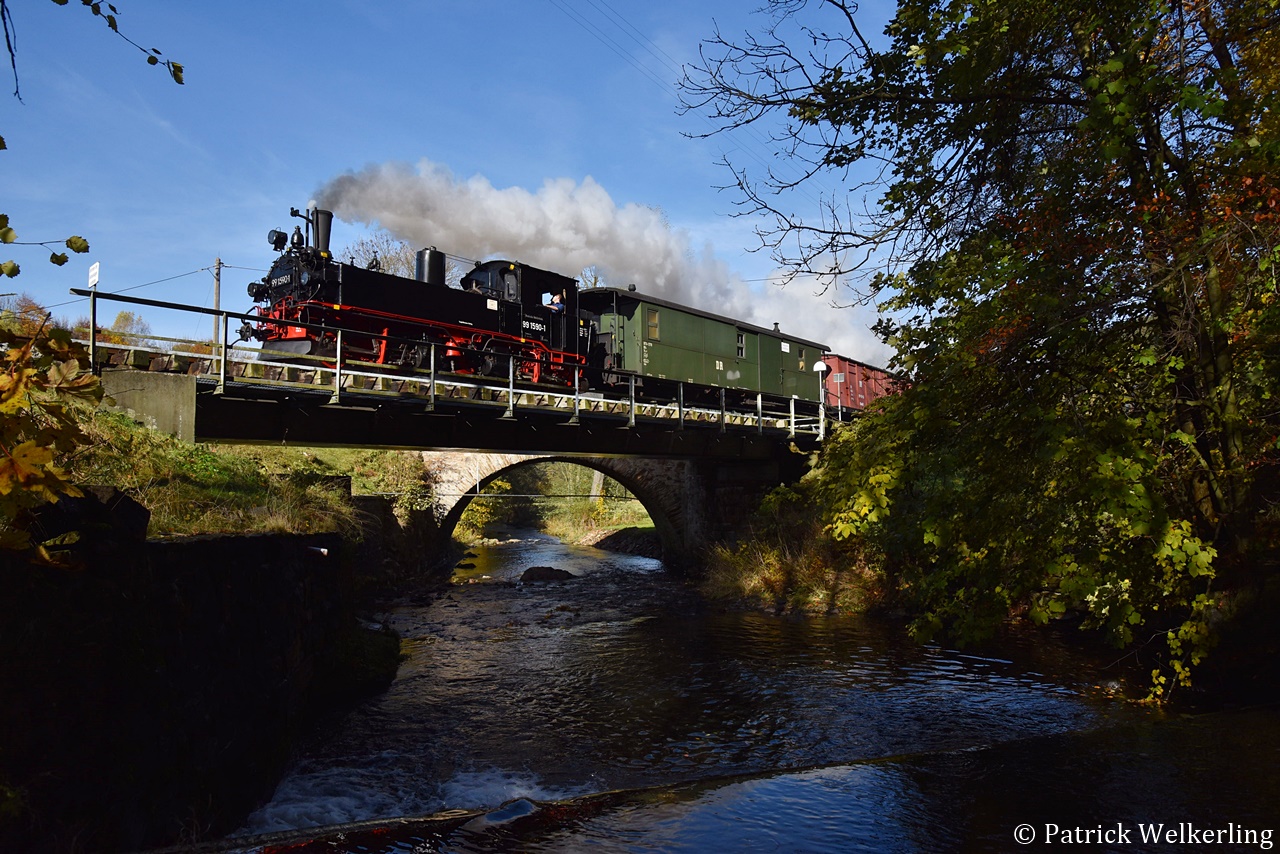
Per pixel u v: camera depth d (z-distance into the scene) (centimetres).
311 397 1075
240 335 1048
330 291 1499
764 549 1875
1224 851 269
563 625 1484
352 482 1839
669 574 2295
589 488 4319
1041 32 514
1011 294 522
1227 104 443
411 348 1622
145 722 402
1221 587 631
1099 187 539
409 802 654
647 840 280
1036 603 526
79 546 359
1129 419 473
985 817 309
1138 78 411
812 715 905
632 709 941
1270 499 641
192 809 453
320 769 716
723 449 1881
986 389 529
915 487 634
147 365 1031
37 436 265
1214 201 505
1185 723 465
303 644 760
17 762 306
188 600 479
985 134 535
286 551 697
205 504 712
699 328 2306
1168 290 507
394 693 990
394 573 1894
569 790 691
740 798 333
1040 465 514
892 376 609
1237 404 572
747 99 537
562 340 2008
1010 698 935
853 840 281
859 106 533
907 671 1088
